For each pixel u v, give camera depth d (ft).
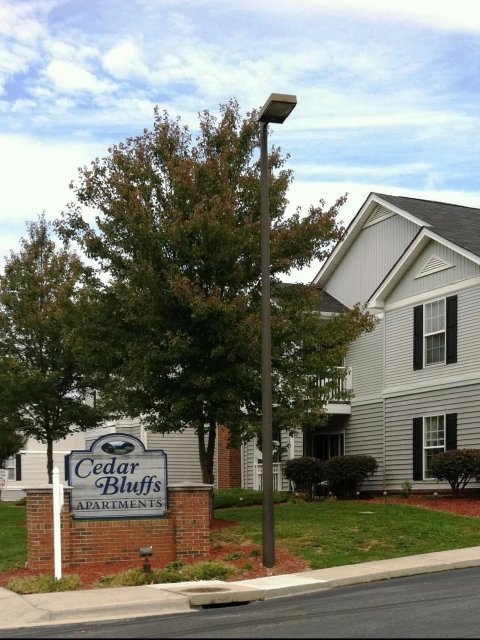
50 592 38.24
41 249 74.79
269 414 43.52
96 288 56.85
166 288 54.08
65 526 44.34
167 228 53.72
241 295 54.13
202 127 58.49
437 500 68.64
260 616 31.27
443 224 79.87
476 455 67.46
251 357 53.93
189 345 53.52
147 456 46.21
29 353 72.23
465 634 26.00
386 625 27.91
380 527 53.11
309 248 58.08
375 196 88.33
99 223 56.44
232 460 98.02
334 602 33.81
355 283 92.07
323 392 58.75
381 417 83.35
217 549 47.62
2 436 76.13
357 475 79.46
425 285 78.69
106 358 56.03
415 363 79.00
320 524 54.13
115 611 34.01
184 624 30.30
